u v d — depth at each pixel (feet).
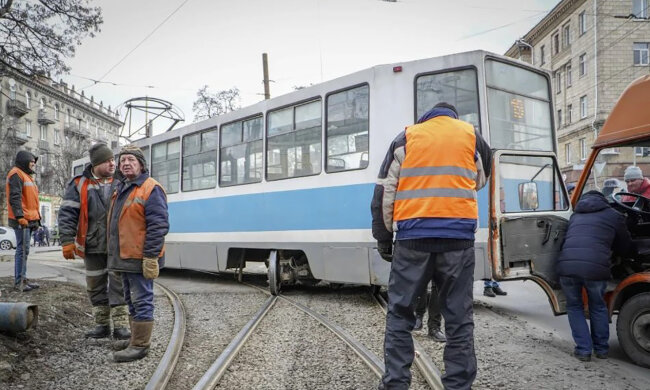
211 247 34.35
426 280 10.73
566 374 13.94
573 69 124.26
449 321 10.66
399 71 24.41
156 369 13.94
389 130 24.17
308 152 27.86
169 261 38.42
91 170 17.71
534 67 25.49
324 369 14.38
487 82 23.30
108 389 12.65
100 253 17.26
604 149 18.04
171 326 20.11
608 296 16.56
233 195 32.65
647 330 15.07
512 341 17.62
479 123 22.77
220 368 14.12
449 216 10.37
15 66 43.19
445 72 23.70
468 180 10.66
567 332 19.51
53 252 81.41
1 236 91.20
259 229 30.32
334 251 25.71
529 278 16.58
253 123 31.83
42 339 16.19
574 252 15.70
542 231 17.02
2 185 121.90
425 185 10.53
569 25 126.93
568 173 22.77
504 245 16.20
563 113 130.41
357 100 25.59
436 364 14.64
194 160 37.11
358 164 25.09
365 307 24.26
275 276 28.68
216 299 27.48
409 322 10.82
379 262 23.81
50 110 184.75
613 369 14.55
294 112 28.99
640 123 16.58
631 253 16.52
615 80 112.27
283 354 16.05
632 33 111.96
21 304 14.98
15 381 12.85
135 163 15.33
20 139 148.97
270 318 21.88
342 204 25.55
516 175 22.66
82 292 25.53
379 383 11.96
